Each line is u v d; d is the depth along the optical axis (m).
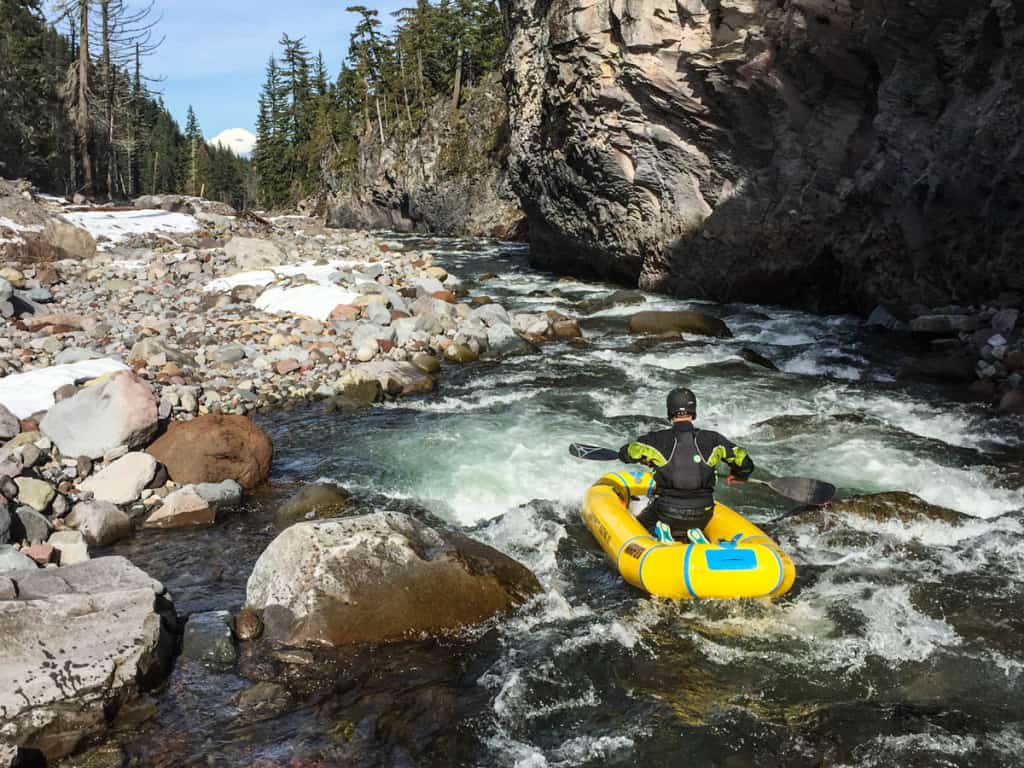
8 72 40.91
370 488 7.11
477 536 6.21
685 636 4.84
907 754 3.73
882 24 12.38
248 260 17.00
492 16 55.16
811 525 6.15
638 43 15.65
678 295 17.73
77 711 3.88
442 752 3.81
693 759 3.76
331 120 75.19
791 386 10.16
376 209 61.72
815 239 14.85
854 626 4.90
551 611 5.14
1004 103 10.99
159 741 3.86
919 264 12.98
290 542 5.03
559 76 18.47
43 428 7.21
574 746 3.87
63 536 5.72
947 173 12.12
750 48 14.42
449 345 11.97
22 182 23.48
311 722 4.02
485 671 4.48
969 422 8.59
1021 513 6.39
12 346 9.93
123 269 15.96
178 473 6.96
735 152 15.83
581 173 19.14
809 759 3.73
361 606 4.77
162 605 4.62
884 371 10.72
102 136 42.00
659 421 8.81
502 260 26.58
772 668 4.48
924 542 5.94
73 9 33.56
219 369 10.16
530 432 8.48
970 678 4.34
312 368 10.52
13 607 3.98
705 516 5.65
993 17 11.02
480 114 47.31
